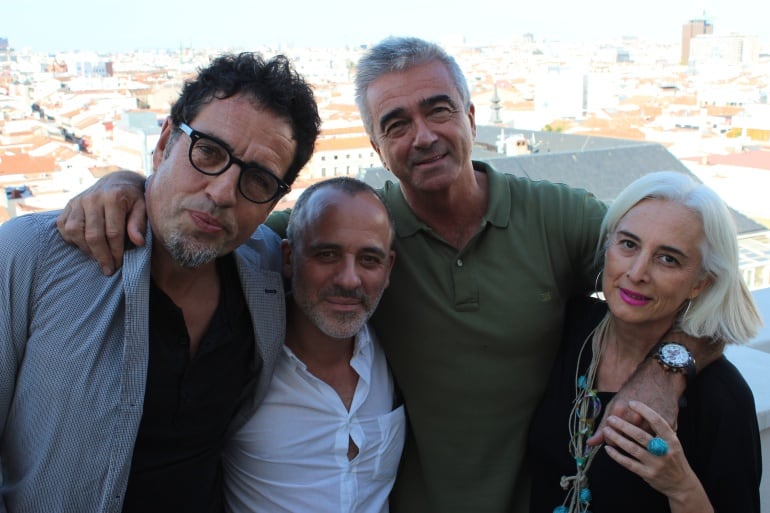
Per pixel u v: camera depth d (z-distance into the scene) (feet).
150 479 5.75
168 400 5.68
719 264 5.90
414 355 7.23
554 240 7.39
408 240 7.39
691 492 5.56
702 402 5.97
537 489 6.96
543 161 109.19
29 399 5.30
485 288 7.14
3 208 93.45
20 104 333.01
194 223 5.41
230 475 6.83
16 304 5.31
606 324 6.78
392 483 7.22
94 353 5.35
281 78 5.55
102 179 5.80
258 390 6.45
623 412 5.81
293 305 6.81
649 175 6.29
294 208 6.75
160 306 5.69
